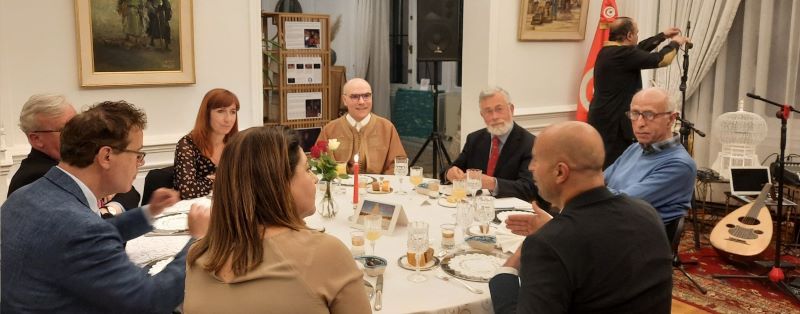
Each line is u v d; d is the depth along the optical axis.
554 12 5.51
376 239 2.04
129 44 3.88
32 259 1.39
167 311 1.53
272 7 8.08
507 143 3.36
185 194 3.03
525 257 1.53
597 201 1.54
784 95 4.99
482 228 2.28
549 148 1.58
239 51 4.36
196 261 1.29
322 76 5.77
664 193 2.82
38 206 1.43
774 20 4.99
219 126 3.15
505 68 5.38
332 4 8.63
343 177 3.00
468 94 5.48
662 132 2.88
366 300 1.31
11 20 3.52
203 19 4.18
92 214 1.48
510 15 5.31
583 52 5.88
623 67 4.74
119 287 1.44
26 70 3.60
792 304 3.48
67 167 1.50
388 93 8.61
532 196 3.15
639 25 5.61
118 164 1.53
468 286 1.83
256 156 1.26
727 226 4.13
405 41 8.46
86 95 3.82
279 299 1.20
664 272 1.54
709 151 5.46
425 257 1.98
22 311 1.40
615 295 1.47
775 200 4.27
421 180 3.08
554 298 1.45
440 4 5.52
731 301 3.53
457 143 7.09
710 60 5.25
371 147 3.82
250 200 1.24
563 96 5.84
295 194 1.35
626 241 1.49
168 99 4.13
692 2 5.27
